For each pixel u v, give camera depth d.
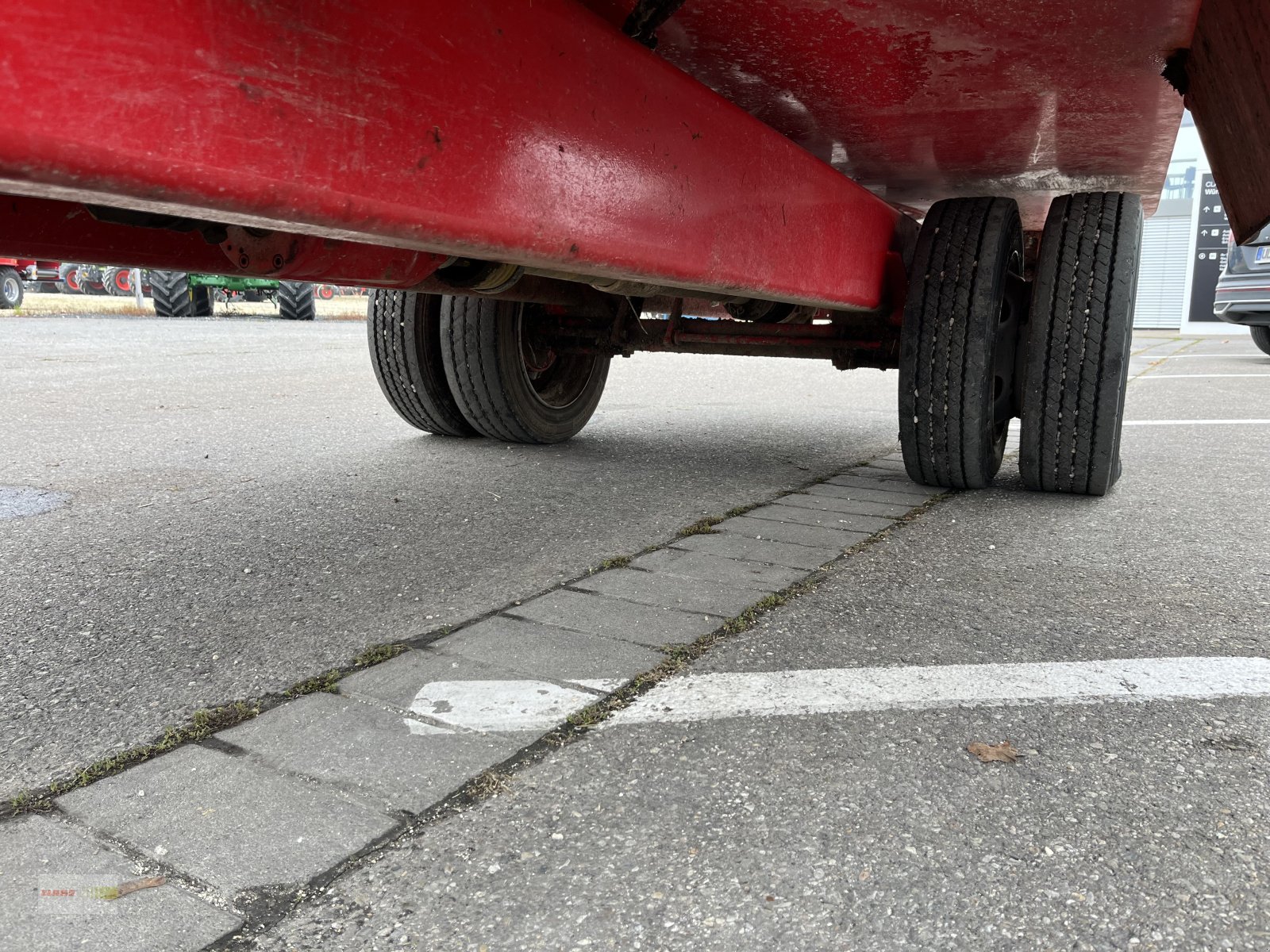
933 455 3.50
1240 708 1.70
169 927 1.12
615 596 2.35
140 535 2.96
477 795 1.42
